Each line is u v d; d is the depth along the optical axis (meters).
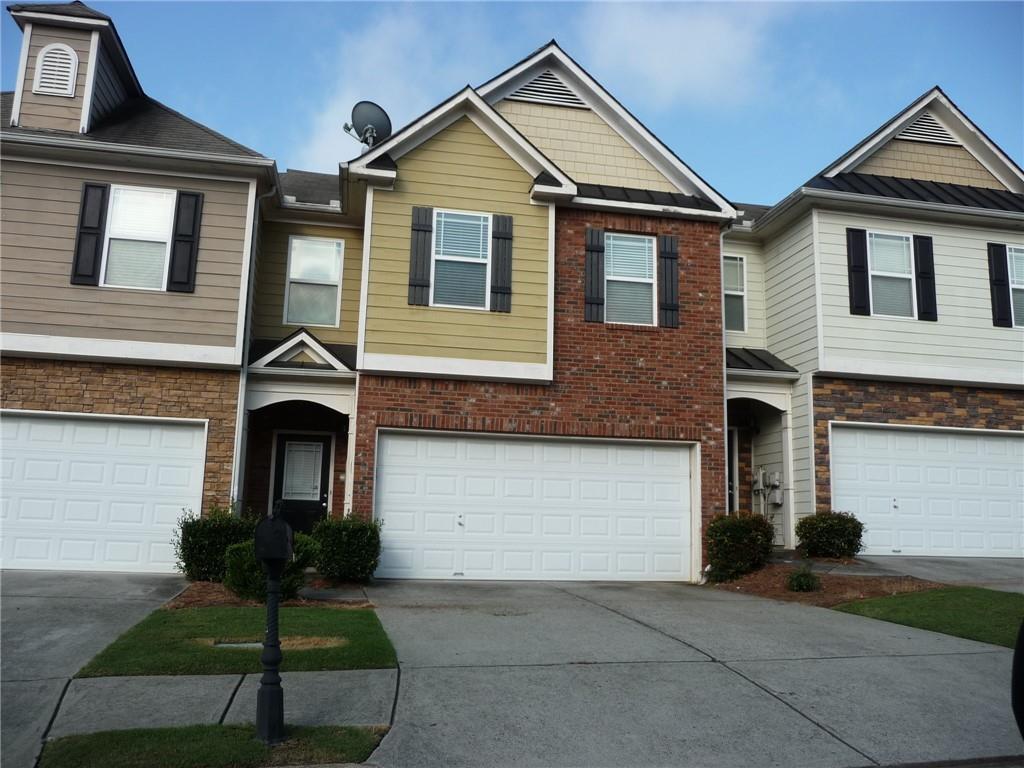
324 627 8.27
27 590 10.00
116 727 5.66
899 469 14.59
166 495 12.04
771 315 16.05
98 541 11.84
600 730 5.79
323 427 14.43
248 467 14.05
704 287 13.86
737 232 16.11
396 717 5.90
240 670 6.77
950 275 15.13
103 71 13.16
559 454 13.11
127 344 12.02
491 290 12.91
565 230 13.52
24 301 11.86
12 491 11.77
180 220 12.45
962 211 14.89
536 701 6.29
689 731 5.81
